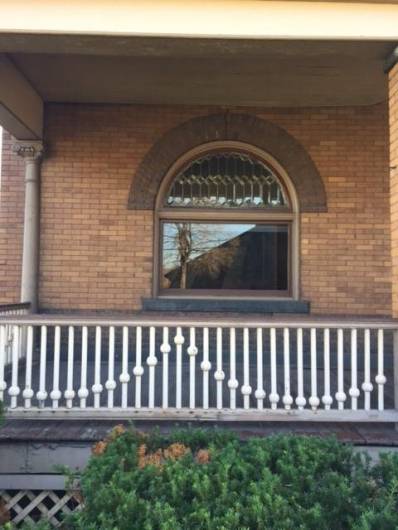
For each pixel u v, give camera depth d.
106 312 6.73
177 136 6.84
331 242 6.79
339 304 6.73
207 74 5.90
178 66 5.66
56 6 3.99
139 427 4.11
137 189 6.81
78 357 6.67
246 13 4.03
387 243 6.78
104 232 6.80
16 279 6.93
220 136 6.85
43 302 6.75
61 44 4.20
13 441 3.81
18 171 7.03
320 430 4.06
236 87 6.27
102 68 5.75
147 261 6.78
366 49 4.25
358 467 2.83
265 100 6.68
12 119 5.90
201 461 2.87
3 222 6.98
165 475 2.68
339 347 4.15
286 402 4.09
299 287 6.77
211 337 6.70
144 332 6.73
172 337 6.71
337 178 6.81
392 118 4.35
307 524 2.28
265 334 6.68
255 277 7.04
